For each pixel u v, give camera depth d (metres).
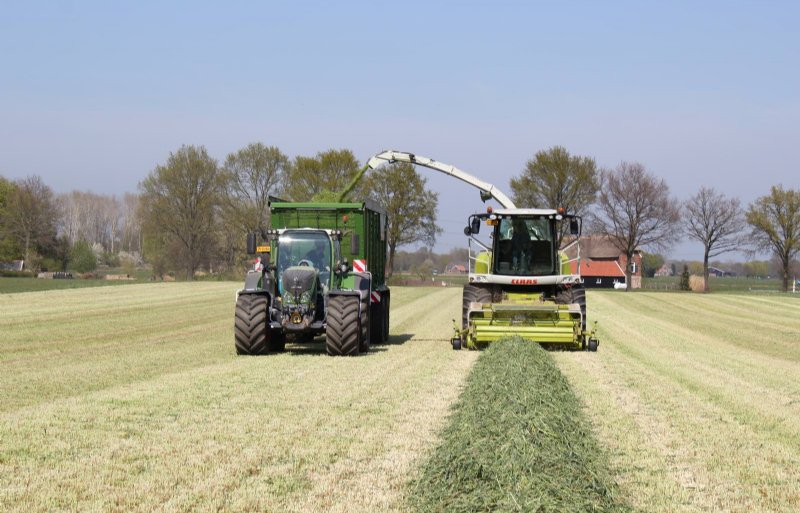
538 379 9.95
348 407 9.88
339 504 6.05
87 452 7.58
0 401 10.27
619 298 46.16
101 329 22.08
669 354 17.08
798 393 11.80
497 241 18.12
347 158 63.56
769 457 7.73
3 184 78.06
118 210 140.88
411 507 6.00
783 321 29.95
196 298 38.22
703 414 9.84
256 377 12.45
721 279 139.00
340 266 16.17
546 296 18.09
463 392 10.14
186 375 12.65
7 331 21.14
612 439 8.35
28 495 6.26
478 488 5.96
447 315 29.61
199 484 6.56
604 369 14.06
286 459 7.36
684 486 6.73
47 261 79.06
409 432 8.46
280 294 16.06
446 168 20.89
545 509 5.50
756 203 71.88
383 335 18.84
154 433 8.38
